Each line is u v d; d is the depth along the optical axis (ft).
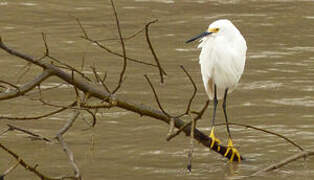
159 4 76.79
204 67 38.14
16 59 56.90
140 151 38.27
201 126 42.70
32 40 63.31
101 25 68.80
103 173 35.01
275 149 38.91
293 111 45.29
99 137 40.37
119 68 55.06
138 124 42.70
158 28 67.87
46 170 35.22
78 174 25.63
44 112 44.55
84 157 37.19
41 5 75.66
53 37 64.28
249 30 67.62
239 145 39.58
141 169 35.68
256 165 36.58
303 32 67.00
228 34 37.14
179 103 47.06
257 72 54.29
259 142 40.04
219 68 37.40
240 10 74.74
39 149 38.22
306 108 45.85
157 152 38.22
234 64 37.29
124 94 48.57
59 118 43.45
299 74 53.83
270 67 55.72
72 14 72.69
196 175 35.04
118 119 43.45
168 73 54.19
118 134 40.88
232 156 36.63
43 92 48.37
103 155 37.55
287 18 71.87
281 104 46.73
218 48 36.99
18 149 38.11
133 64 56.39
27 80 51.62
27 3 76.23
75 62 56.39
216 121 43.68
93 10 74.23
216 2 77.71
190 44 62.80
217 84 38.17
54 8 74.69
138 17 71.67
